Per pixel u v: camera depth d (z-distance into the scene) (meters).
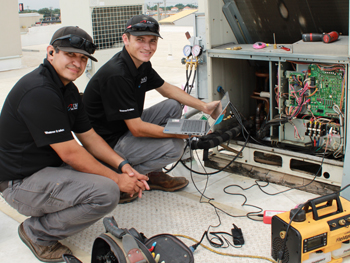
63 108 1.93
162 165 2.58
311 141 2.71
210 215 2.42
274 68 2.83
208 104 2.81
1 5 8.01
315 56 2.40
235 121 3.24
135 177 2.14
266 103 3.13
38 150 1.93
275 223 1.88
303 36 2.56
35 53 11.69
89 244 2.17
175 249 1.94
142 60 2.33
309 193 2.64
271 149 2.84
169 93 2.85
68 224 1.96
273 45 2.81
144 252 1.67
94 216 1.94
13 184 1.97
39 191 1.90
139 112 2.65
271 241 1.95
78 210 1.90
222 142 2.79
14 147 1.92
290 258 1.82
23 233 2.14
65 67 1.87
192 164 3.25
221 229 2.26
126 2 4.58
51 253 2.04
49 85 1.86
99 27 4.42
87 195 1.87
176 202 2.61
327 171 2.58
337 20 2.67
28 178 1.95
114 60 2.40
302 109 2.70
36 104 1.81
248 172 2.96
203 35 3.28
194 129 2.45
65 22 4.56
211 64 2.96
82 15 4.32
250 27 3.12
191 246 2.04
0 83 7.00
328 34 2.44
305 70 2.60
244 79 3.35
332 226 1.81
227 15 3.01
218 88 3.07
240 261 1.96
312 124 2.68
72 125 2.10
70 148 1.91
